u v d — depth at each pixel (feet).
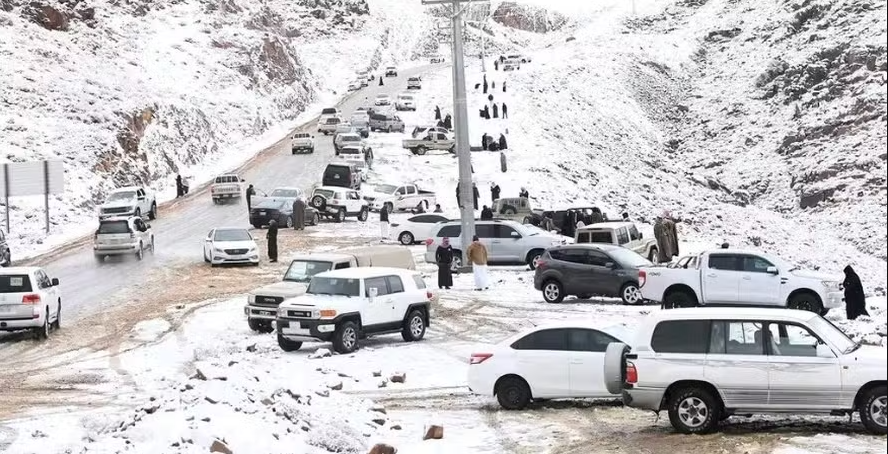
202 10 652.48
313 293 125.49
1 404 98.12
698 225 408.05
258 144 505.66
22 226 275.80
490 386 92.53
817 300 137.49
